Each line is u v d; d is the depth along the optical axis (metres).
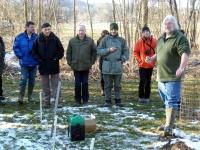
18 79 10.64
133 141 5.45
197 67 10.57
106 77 7.48
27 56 7.44
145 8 12.53
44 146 5.17
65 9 18.77
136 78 10.99
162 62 5.39
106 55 7.41
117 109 7.32
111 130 5.94
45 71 7.15
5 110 7.04
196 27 15.95
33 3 14.66
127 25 13.05
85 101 7.68
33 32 7.49
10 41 14.73
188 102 6.95
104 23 19.84
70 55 7.48
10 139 5.41
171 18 5.30
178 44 5.23
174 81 5.37
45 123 6.23
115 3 13.80
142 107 7.54
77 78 7.56
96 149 5.11
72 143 5.30
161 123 6.36
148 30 7.80
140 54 7.88
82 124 5.41
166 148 5.12
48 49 7.11
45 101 7.28
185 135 5.65
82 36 7.38
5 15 15.40
